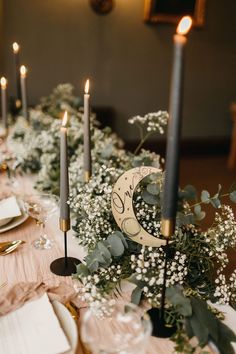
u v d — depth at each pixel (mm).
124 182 1117
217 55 5078
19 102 2797
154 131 1539
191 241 1100
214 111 5309
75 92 4707
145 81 4902
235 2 4922
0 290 1037
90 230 1139
